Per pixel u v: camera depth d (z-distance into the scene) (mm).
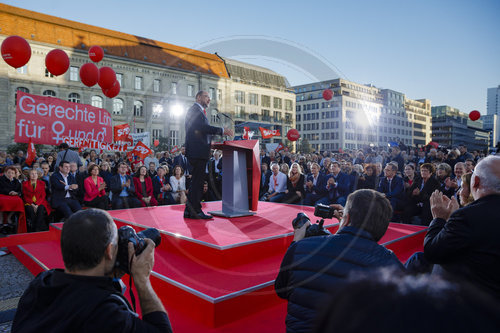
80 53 29016
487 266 1525
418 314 379
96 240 1098
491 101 195250
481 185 1695
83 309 990
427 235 1943
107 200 6348
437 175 5434
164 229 3291
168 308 2367
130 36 30516
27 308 1055
